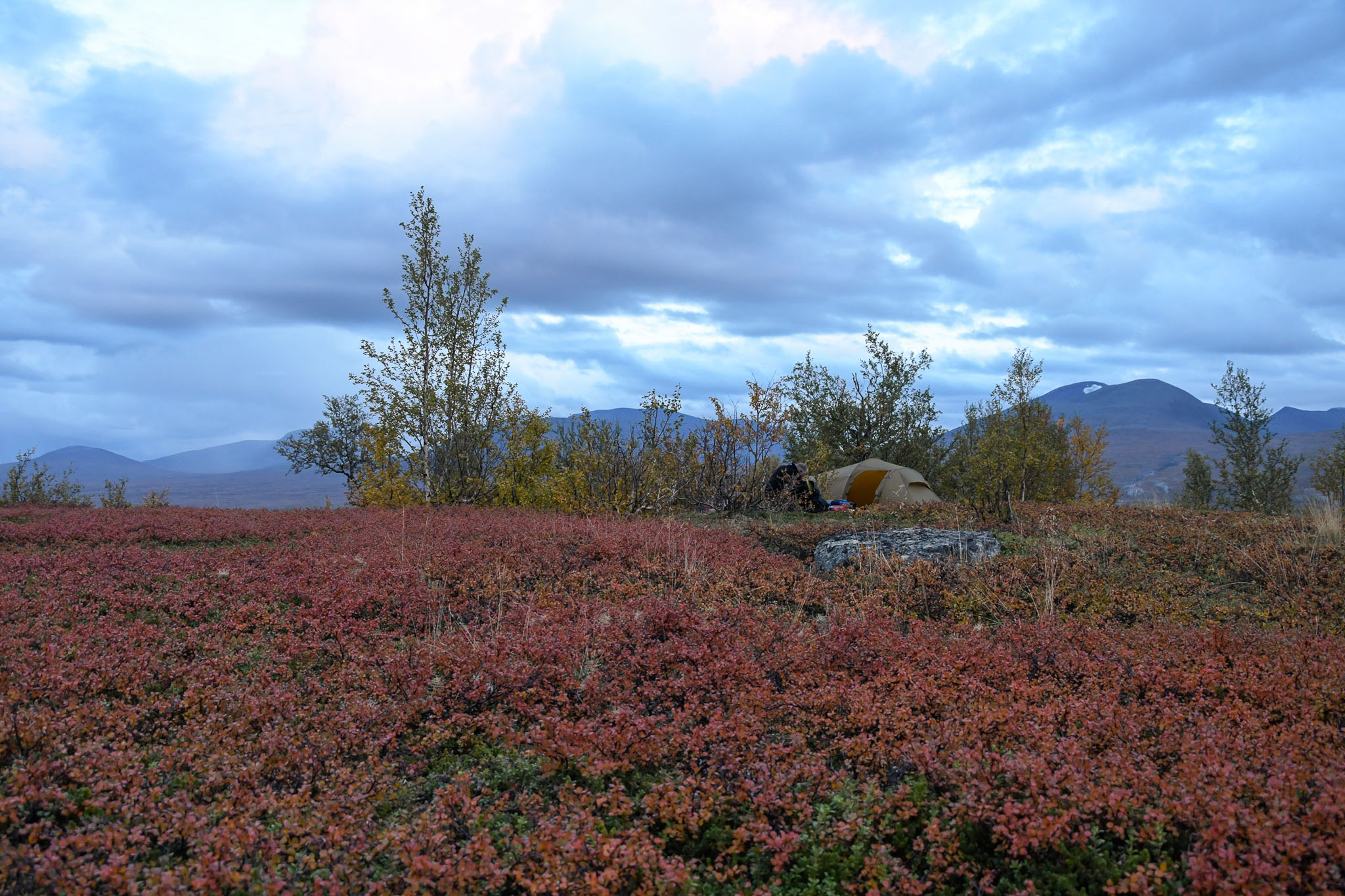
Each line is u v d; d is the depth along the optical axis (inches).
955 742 153.6
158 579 340.8
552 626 252.7
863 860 129.0
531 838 130.3
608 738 163.9
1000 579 337.1
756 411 715.4
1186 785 132.0
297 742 165.0
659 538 436.1
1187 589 337.1
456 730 183.6
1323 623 275.0
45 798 134.4
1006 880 124.6
